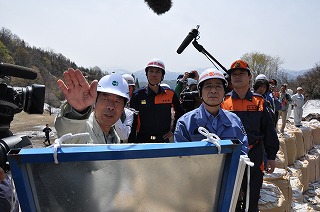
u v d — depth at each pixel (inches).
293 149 328.8
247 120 127.5
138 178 44.6
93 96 61.1
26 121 972.6
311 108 1001.5
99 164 42.8
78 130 65.2
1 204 53.2
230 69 131.2
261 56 1553.9
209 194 48.0
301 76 1259.8
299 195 248.8
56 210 42.8
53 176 41.8
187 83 185.8
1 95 49.6
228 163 47.1
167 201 46.6
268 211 156.9
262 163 126.5
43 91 54.6
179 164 45.5
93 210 43.9
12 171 39.6
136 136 146.9
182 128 100.1
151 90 148.6
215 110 98.7
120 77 79.7
